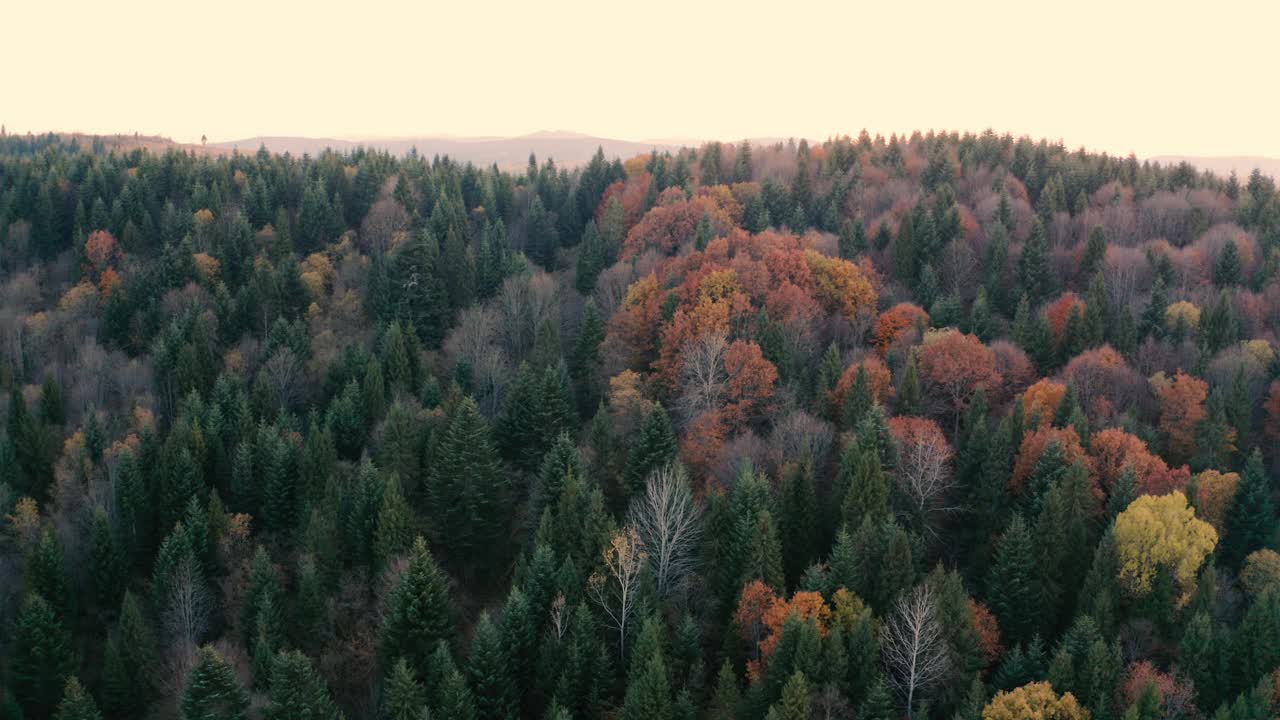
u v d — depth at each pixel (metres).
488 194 194.62
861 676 63.78
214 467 98.25
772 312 116.38
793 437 89.00
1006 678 64.31
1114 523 73.94
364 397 108.31
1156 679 60.16
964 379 102.06
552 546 78.12
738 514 76.94
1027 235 149.25
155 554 90.62
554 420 97.38
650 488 77.06
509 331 131.50
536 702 69.12
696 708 65.62
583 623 67.81
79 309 144.62
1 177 191.00
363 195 192.38
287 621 78.38
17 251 166.00
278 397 115.44
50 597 78.69
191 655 71.38
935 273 139.75
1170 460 93.12
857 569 71.75
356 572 82.56
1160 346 112.19
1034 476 81.25
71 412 116.25
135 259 158.88
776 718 57.34
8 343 132.75
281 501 91.06
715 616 73.75
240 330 136.12
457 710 63.28
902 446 85.50
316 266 158.38
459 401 103.00
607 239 168.25
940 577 68.56
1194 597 68.31
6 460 98.31
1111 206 169.00
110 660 72.00
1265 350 108.75
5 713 68.06
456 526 87.75
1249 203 171.25
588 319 119.06
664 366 109.69
